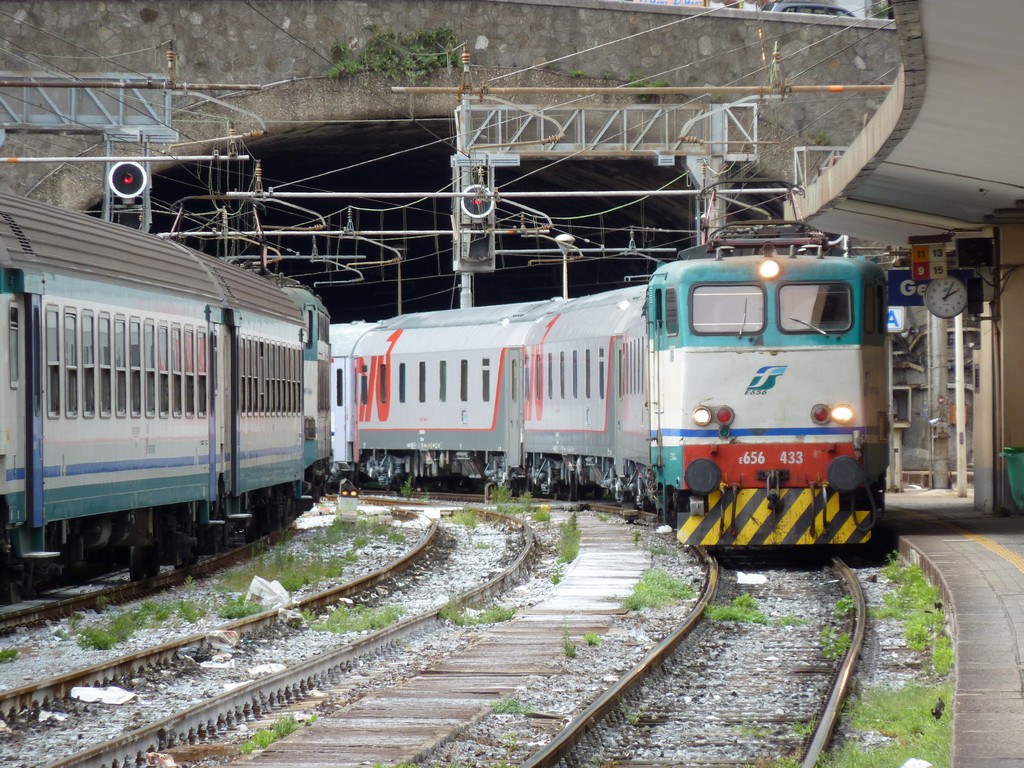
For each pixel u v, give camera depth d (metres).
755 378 61.31
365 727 30.70
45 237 47.66
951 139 54.12
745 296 61.62
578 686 36.03
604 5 120.56
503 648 42.03
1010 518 71.88
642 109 93.88
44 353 46.09
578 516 91.31
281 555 66.50
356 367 136.50
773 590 55.25
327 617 50.25
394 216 199.88
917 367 118.25
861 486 60.81
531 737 30.22
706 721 32.06
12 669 39.03
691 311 61.69
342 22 120.44
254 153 132.75
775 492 60.81
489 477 118.19
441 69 120.56
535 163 136.50
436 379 123.62
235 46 118.94
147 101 86.19
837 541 61.09
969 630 37.25
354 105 120.31
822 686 36.03
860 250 113.81
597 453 94.62
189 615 48.84
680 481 61.47
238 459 68.56
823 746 28.05
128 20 117.06
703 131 98.88
